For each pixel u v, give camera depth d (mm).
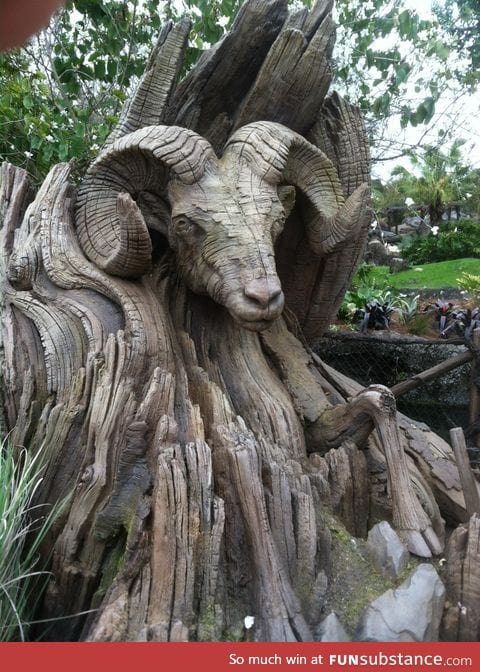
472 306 5805
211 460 1815
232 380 2416
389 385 4469
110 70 4793
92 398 2021
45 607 1892
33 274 2400
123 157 2299
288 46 2543
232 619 1626
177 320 2445
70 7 4512
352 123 2820
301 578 1730
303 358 2723
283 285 2973
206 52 2633
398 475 2090
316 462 2205
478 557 1720
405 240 11391
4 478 1853
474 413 3773
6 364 2271
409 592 1644
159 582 1592
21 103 4566
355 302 5406
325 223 2512
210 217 2129
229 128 2729
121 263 2232
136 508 1765
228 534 1771
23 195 2746
